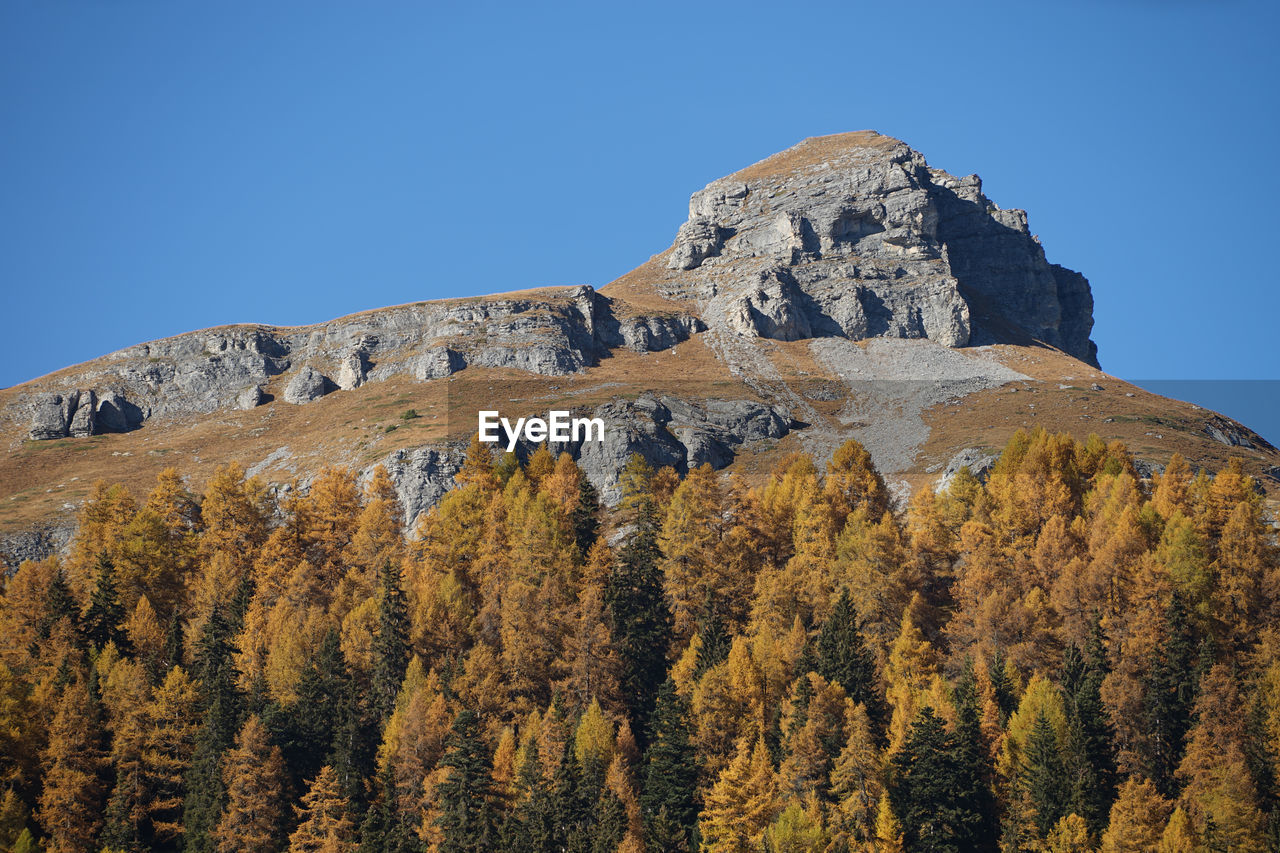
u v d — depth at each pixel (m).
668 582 142.00
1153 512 138.50
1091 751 105.81
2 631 141.50
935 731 104.31
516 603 133.75
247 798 112.88
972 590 131.12
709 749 112.69
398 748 117.25
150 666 133.00
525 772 110.25
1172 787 106.81
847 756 103.12
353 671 132.38
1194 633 120.75
